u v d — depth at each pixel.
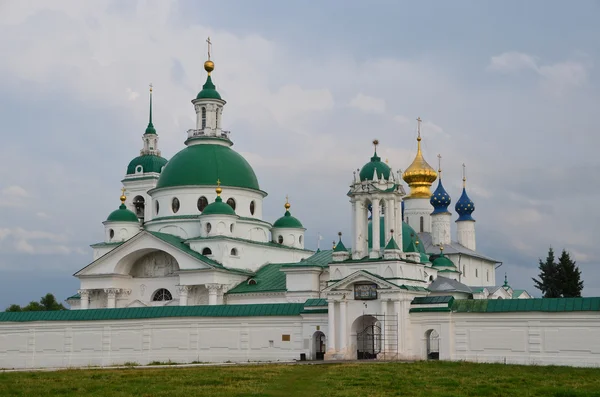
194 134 136.88
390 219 99.56
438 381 63.94
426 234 147.62
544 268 150.25
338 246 99.56
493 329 88.56
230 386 61.84
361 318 97.00
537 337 85.94
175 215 130.38
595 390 58.09
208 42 140.50
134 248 124.31
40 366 110.44
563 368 77.50
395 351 92.00
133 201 160.62
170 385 62.94
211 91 137.75
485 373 70.62
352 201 100.38
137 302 126.31
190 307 105.12
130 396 56.72
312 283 114.31
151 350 104.94
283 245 135.88
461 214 160.38
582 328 83.81
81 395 57.81
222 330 102.12
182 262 120.94
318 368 76.94
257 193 134.00
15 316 113.56
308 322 97.81
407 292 93.38
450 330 90.81
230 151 136.12
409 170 149.25
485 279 156.62
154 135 168.12
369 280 94.44
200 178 130.12
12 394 59.00
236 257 124.19
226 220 124.81
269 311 100.75
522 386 61.03
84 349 108.62
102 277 125.88
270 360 98.88
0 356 112.94
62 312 111.44
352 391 58.28
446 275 130.12
